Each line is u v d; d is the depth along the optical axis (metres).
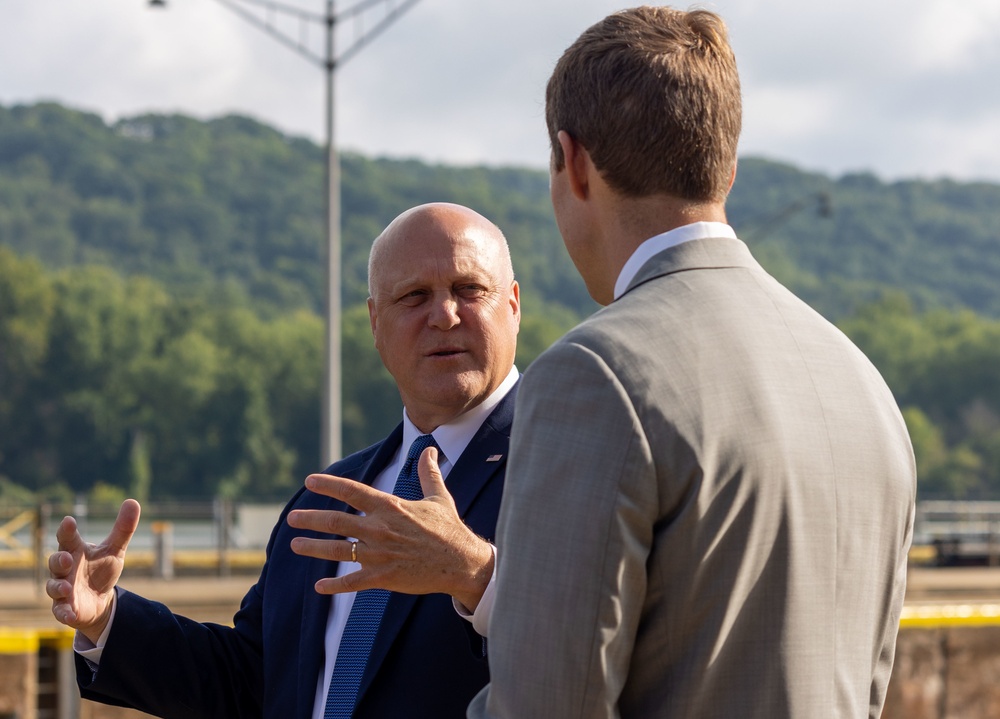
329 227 18.59
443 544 2.44
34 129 166.75
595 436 2.07
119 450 103.75
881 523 2.24
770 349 2.21
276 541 3.52
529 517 2.08
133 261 150.38
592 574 2.03
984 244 193.75
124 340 106.94
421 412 3.38
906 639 9.99
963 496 89.38
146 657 3.25
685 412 2.08
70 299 108.25
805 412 2.18
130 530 3.14
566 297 146.50
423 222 3.38
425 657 2.97
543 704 2.02
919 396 118.94
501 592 2.09
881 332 123.75
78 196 158.62
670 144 2.26
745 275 2.30
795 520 2.12
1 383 103.88
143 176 162.62
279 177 167.50
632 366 2.10
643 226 2.31
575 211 2.39
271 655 3.29
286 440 107.44
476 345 3.31
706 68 2.28
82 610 3.07
